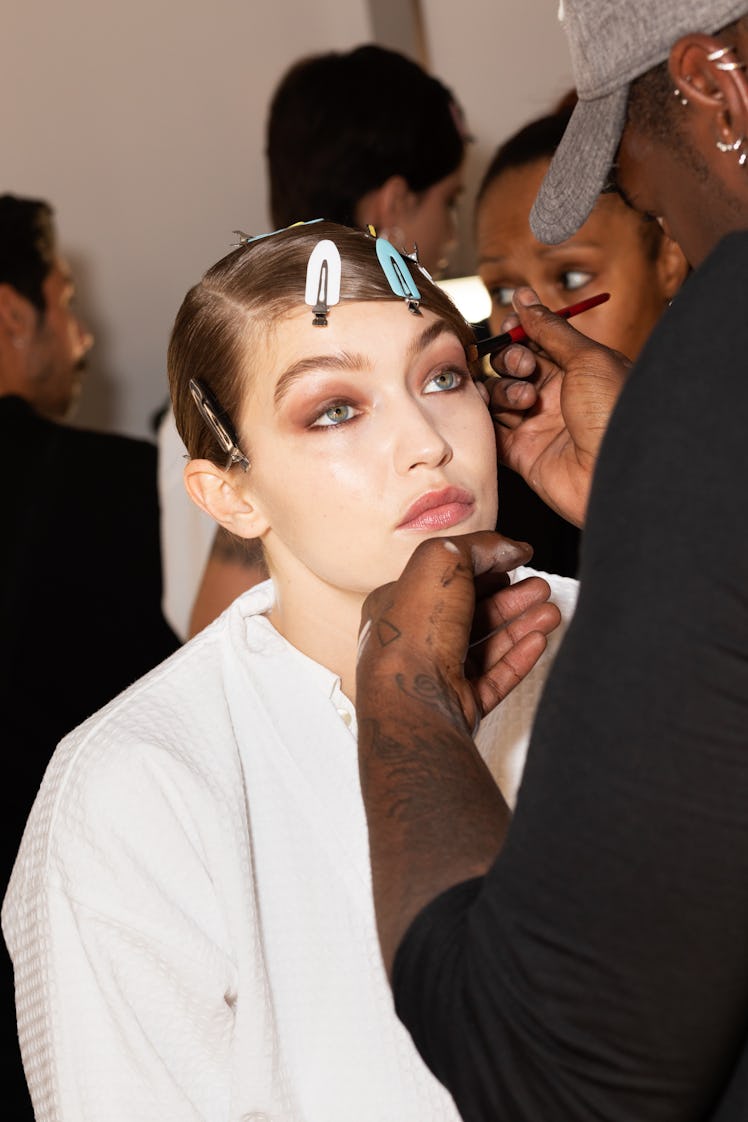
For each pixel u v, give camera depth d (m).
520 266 1.79
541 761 0.61
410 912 0.66
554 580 1.12
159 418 2.94
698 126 0.74
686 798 0.57
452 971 0.63
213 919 0.94
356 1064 0.94
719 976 0.58
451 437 0.95
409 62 2.07
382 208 2.05
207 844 0.95
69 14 3.14
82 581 2.11
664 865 0.57
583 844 0.58
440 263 2.16
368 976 0.95
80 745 0.97
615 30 0.76
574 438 0.99
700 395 0.59
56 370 2.49
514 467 1.05
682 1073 0.60
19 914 0.99
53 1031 0.94
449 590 0.77
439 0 3.30
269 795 0.98
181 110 3.22
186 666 1.02
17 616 2.09
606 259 1.74
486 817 0.69
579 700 0.59
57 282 2.48
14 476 2.12
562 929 0.59
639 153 0.79
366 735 0.74
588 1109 0.61
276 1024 0.94
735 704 0.57
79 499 2.12
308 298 0.93
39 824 0.97
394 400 0.93
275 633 1.01
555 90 3.28
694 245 0.78
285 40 3.24
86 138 3.19
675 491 0.58
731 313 0.60
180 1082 0.93
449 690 0.75
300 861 0.97
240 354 0.95
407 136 2.02
